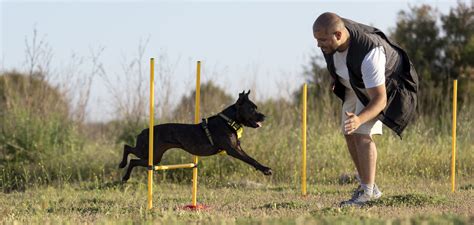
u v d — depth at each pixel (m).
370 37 8.90
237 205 10.12
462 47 27.34
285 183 14.67
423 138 17.11
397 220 7.18
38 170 15.47
